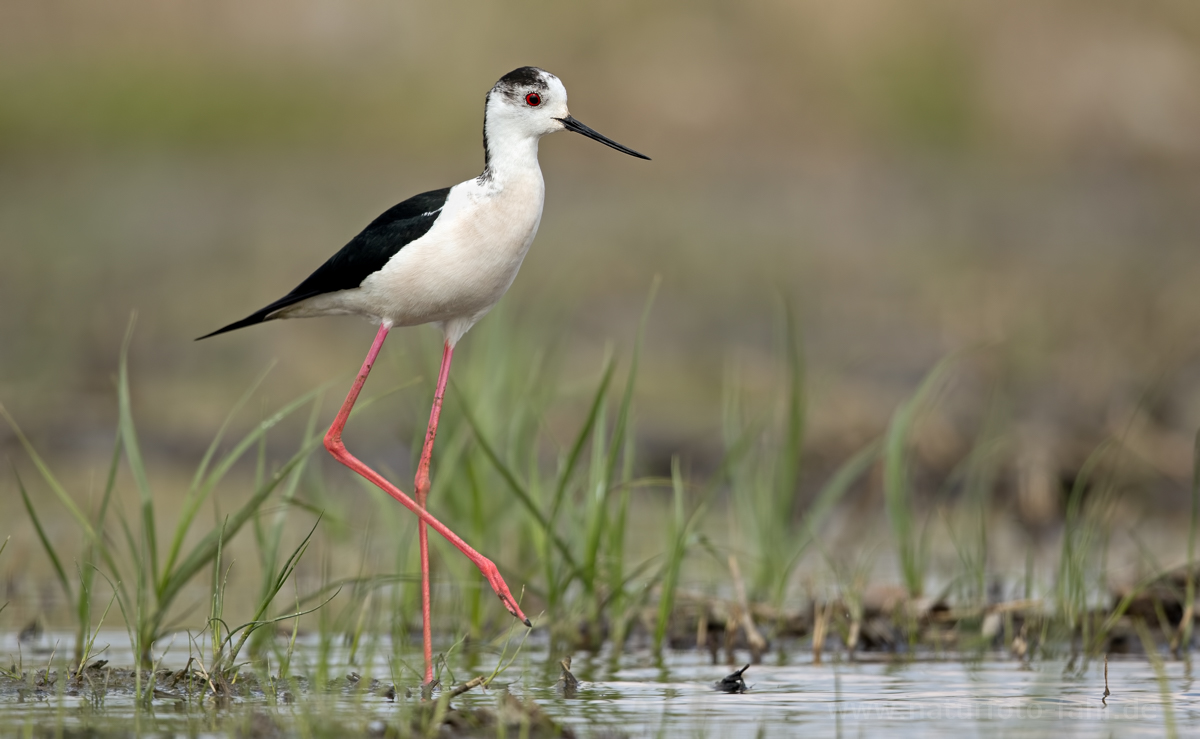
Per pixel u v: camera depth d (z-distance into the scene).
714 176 30.09
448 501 9.63
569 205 27.33
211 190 27.66
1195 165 31.22
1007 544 11.62
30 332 18.39
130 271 21.86
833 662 8.23
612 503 12.49
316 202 26.77
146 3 32.62
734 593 9.66
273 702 7.10
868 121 31.91
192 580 10.08
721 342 18.55
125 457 14.31
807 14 32.59
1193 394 14.85
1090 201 28.50
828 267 22.84
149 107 31.09
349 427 14.97
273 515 11.52
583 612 8.95
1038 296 19.89
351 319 19.92
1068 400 14.94
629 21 32.59
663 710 6.95
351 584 9.80
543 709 6.96
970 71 32.56
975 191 29.33
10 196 26.89
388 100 31.75
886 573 10.42
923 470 13.56
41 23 32.25
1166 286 20.38
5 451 14.34
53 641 8.45
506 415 10.31
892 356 17.59
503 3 32.59
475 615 8.94
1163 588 9.15
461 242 7.84
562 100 8.01
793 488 9.88
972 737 6.39
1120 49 32.88
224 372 17.17
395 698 7.20
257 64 32.47
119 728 6.56
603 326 19.09
